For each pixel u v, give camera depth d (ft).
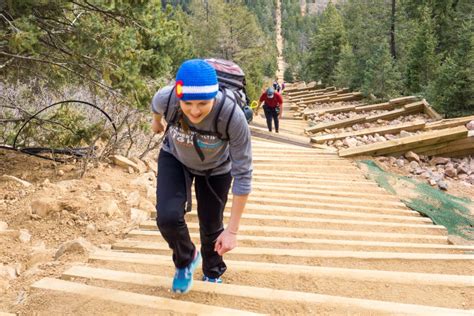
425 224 17.44
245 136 6.93
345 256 11.47
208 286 8.91
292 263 11.16
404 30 82.38
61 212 14.25
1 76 22.90
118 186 17.51
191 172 7.79
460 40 47.85
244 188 7.20
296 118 61.67
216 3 132.26
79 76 21.54
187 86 6.13
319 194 20.35
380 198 20.79
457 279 9.78
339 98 79.46
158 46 24.95
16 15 18.43
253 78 130.41
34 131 22.36
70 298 8.50
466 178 27.53
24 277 10.10
